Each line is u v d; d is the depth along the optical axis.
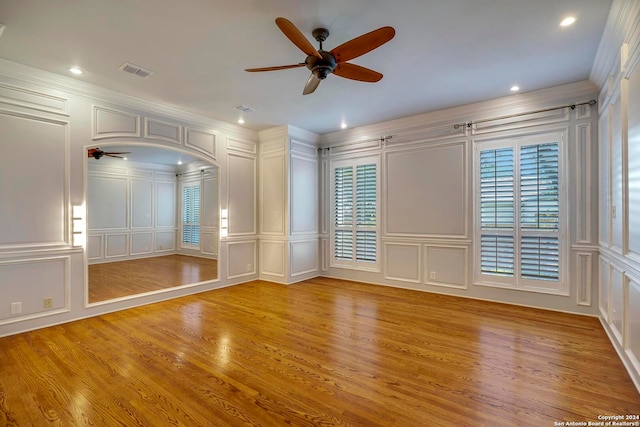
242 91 3.79
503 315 3.66
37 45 2.74
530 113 3.93
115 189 7.91
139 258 8.30
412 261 4.90
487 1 2.22
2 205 3.06
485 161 4.27
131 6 2.23
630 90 2.34
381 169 5.20
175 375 2.34
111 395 2.09
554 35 2.63
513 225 4.06
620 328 2.66
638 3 1.99
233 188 5.28
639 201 2.16
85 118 3.58
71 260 3.49
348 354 2.69
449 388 2.17
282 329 3.26
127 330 3.23
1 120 3.04
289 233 5.33
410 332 3.18
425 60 3.06
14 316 3.12
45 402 2.01
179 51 2.87
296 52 2.91
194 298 4.45
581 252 3.64
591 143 3.57
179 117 4.48
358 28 2.55
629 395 2.07
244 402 2.02
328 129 5.55
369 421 1.84
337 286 5.14
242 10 2.30
